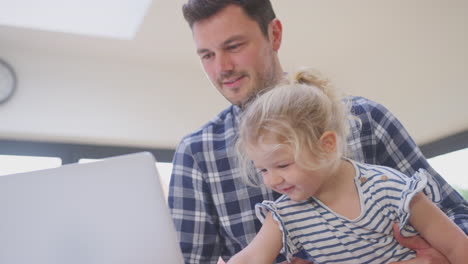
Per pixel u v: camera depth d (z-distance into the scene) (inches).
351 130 46.1
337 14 133.0
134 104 151.6
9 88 134.0
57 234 24.4
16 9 121.1
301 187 33.9
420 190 33.3
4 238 24.3
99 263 24.3
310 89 37.6
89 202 24.8
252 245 36.3
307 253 37.2
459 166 146.3
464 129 141.8
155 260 24.8
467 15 137.2
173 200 48.0
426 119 151.6
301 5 126.3
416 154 46.4
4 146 134.6
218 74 45.0
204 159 48.1
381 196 35.2
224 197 47.0
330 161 34.5
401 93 156.2
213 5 43.3
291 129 33.5
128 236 24.7
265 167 34.5
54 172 24.9
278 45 50.1
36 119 136.1
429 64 147.9
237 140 42.0
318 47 152.9
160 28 134.1
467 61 137.6
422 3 134.8
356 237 35.1
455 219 40.8
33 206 24.6
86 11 126.7
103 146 147.6
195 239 47.1
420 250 34.0
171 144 156.4
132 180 25.3
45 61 141.2
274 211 36.4
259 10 45.6
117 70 151.6
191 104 160.7
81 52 144.9
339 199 36.1
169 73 160.1
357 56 161.8
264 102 36.2
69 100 142.2
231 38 43.8
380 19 138.8
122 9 128.4
